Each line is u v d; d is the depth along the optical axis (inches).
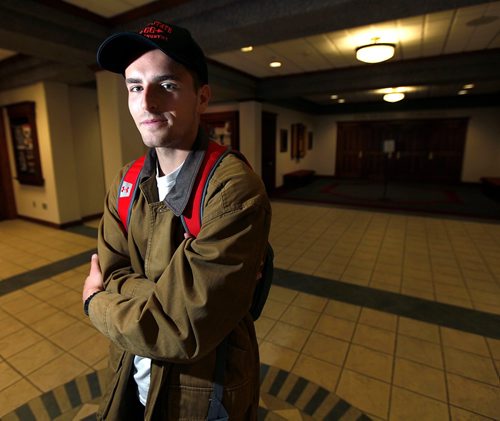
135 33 22.7
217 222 22.5
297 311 102.3
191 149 26.3
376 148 430.3
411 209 251.1
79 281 124.6
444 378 74.0
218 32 111.8
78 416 64.6
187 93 24.8
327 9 93.2
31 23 110.0
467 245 164.9
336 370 76.7
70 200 203.9
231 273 22.1
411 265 139.2
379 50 147.6
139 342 23.0
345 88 224.1
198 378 26.7
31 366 78.4
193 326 22.0
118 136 155.5
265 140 307.3
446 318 98.3
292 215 232.8
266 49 171.9
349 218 223.6
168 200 25.7
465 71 186.5
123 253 30.5
